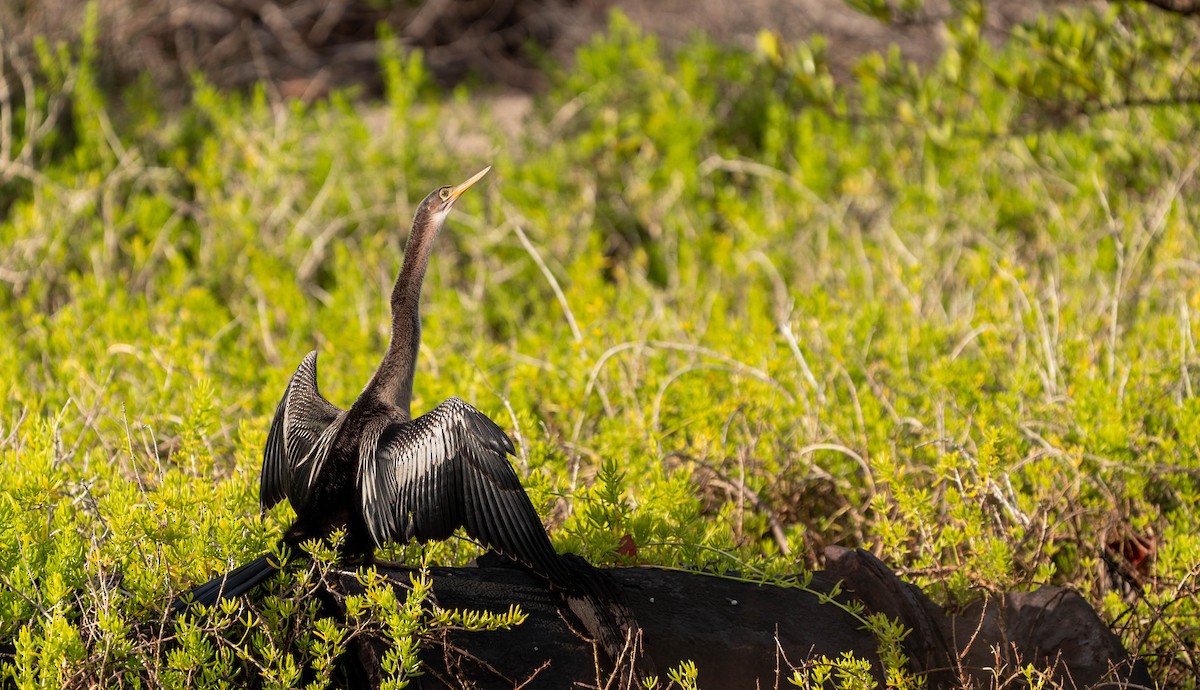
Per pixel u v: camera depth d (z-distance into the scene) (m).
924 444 18.58
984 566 14.95
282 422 13.98
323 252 33.09
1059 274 28.02
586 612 13.17
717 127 38.81
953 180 33.41
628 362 23.59
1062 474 18.31
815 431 20.27
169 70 45.81
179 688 11.69
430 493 12.24
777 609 14.12
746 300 30.41
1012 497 17.62
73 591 13.09
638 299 29.72
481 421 12.23
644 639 13.27
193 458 16.78
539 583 13.77
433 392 21.38
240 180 35.25
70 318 24.80
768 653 13.51
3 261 30.72
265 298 29.16
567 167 36.38
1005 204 31.94
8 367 22.62
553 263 32.31
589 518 14.97
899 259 30.22
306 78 50.16
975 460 17.70
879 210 33.69
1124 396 19.72
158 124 38.19
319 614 12.87
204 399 17.09
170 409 20.44
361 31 53.25
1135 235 27.64
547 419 21.73
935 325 24.84
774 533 18.44
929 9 44.88
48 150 35.56
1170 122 31.03
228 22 49.84
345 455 13.12
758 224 32.94
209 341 24.69
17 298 30.27
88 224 33.00
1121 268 22.84
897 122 35.09
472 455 12.12
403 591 13.23
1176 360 20.61
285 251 32.22
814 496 20.14
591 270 30.38
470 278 32.72
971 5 26.31
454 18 53.84
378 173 34.69
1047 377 21.34
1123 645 14.66
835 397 21.34
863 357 22.77
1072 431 19.33
